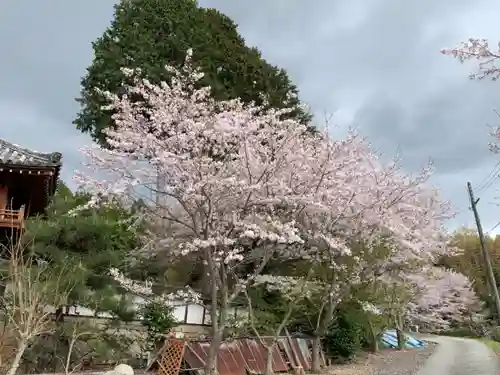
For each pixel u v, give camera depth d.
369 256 14.73
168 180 10.84
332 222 13.29
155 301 13.63
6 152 14.58
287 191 11.60
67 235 12.09
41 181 14.45
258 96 19.25
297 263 15.66
